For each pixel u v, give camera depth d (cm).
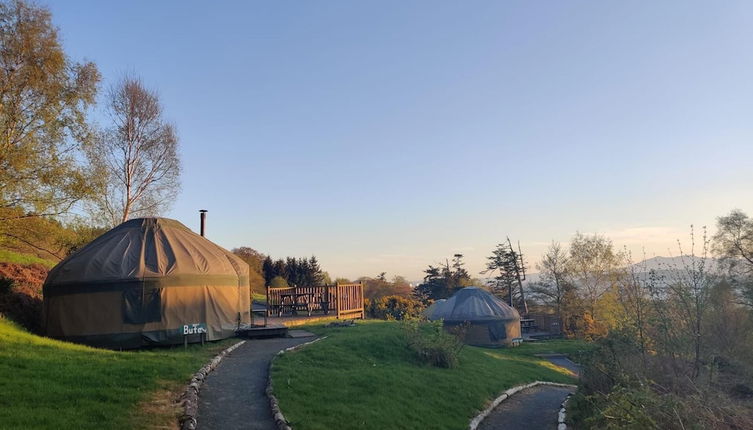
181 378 955
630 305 1088
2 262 1900
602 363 1111
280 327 1641
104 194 1977
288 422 827
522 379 1773
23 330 1338
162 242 1552
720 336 1044
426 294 6856
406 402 1088
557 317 4269
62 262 1488
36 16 1769
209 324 1498
